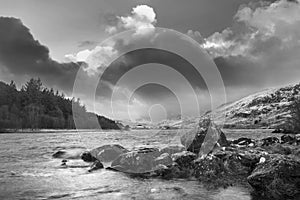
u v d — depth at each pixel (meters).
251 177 9.65
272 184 9.16
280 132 53.44
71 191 10.39
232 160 12.54
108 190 10.54
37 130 75.00
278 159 9.90
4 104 87.00
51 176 12.98
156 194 9.93
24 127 76.19
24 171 14.13
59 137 44.75
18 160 17.88
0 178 12.54
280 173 9.27
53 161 17.36
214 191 10.09
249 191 9.93
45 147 26.30
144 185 11.23
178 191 10.23
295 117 43.59
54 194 10.02
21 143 31.69
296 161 9.76
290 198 8.80
